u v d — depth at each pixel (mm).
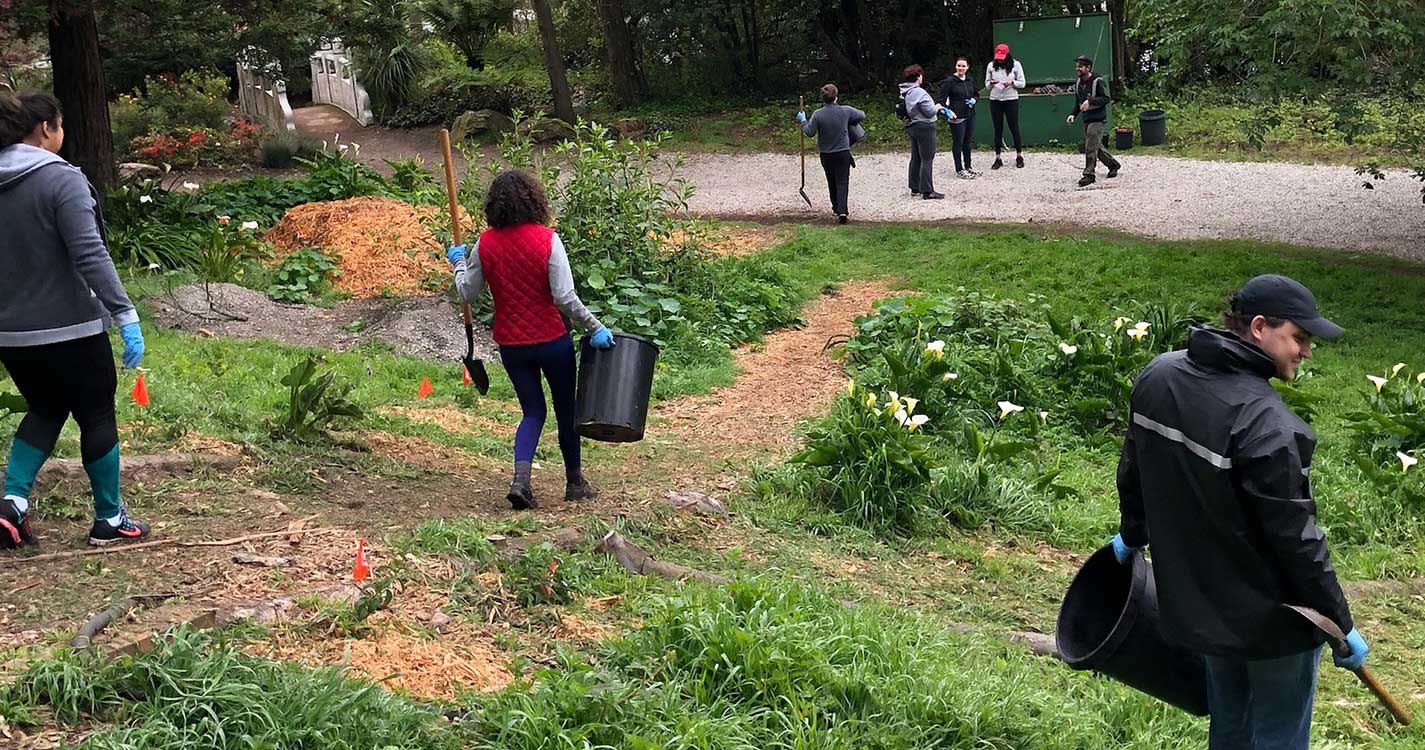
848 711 4320
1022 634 5641
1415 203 17266
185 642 3844
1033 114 22766
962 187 19656
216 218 14992
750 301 12773
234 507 5723
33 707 3584
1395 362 11109
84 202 4602
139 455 6250
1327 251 15047
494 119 26594
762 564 6215
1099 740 4535
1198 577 3553
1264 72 12727
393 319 11375
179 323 11008
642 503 6629
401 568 5016
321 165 18578
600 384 6215
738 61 29031
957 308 11445
